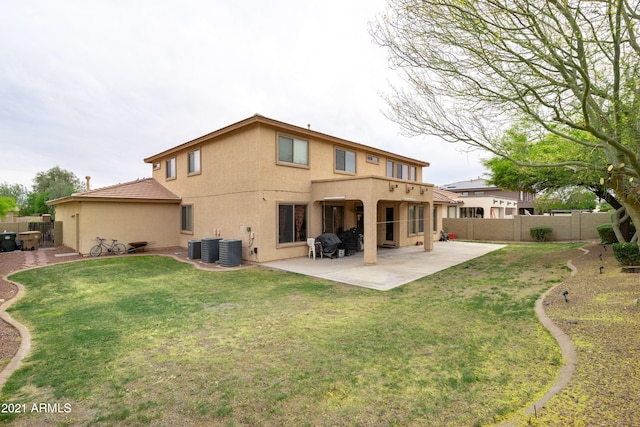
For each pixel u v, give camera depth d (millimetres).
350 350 4379
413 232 18891
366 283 8727
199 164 15445
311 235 13852
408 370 3748
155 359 4227
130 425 2883
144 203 16109
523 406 2900
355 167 16266
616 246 8453
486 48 4957
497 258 12797
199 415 2996
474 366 3775
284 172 12805
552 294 6535
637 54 4566
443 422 2768
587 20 4301
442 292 7555
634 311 4848
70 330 5340
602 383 3064
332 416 2914
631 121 4559
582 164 5094
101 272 10594
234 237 13180
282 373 3768
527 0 4148
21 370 3945
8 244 15617
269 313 6172
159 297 7461
